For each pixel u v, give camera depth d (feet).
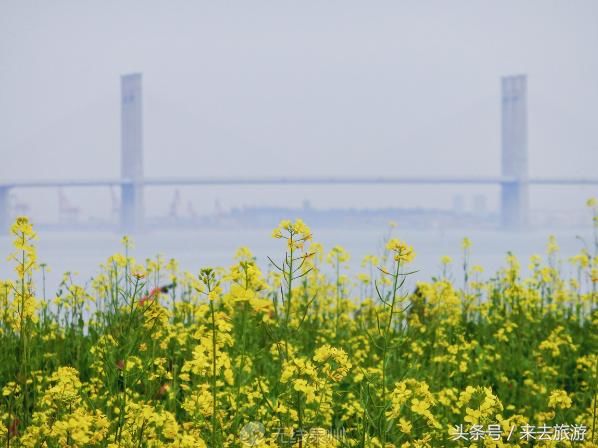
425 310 80.94
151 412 44.19
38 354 65.31
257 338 69.36
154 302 51.34
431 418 47.03
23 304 48.37
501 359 77.05
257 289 42.29
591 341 84.12
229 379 45.37
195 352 43.86
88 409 52.44
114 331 59.52
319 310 88.63
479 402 44.98
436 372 68.54
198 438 42.75
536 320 88.38
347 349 72.49
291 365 41.86
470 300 92.38
